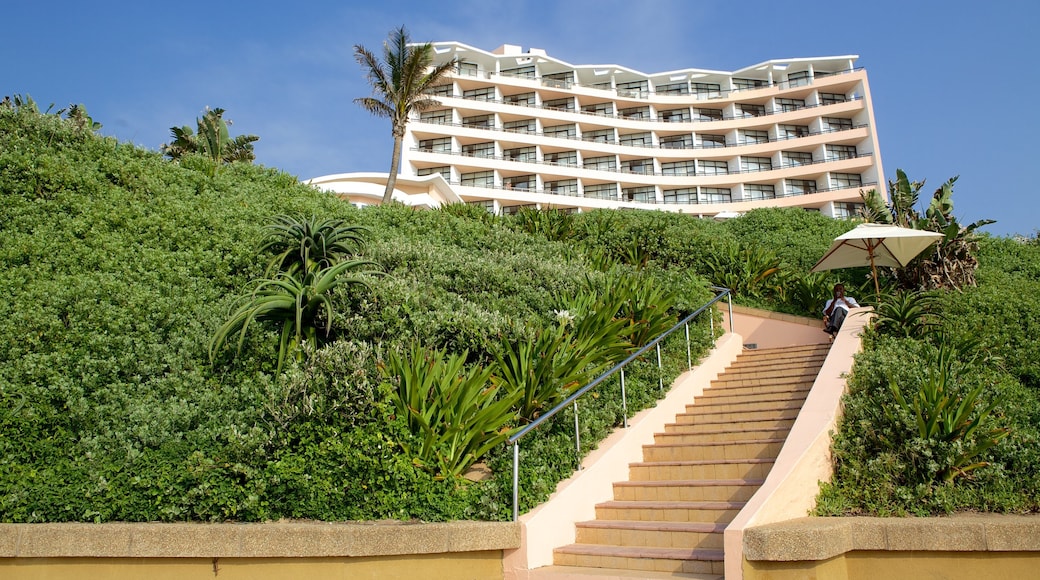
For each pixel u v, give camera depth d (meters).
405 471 6.55
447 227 16.97
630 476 8.65
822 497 7.22
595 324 10.27
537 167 66.38
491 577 6.42
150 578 5.40
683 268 17.66
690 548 6.72
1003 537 5.64
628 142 71.31
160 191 13.75
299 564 5.53
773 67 72.50
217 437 7.02
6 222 11.11
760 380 11.34
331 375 7.25
